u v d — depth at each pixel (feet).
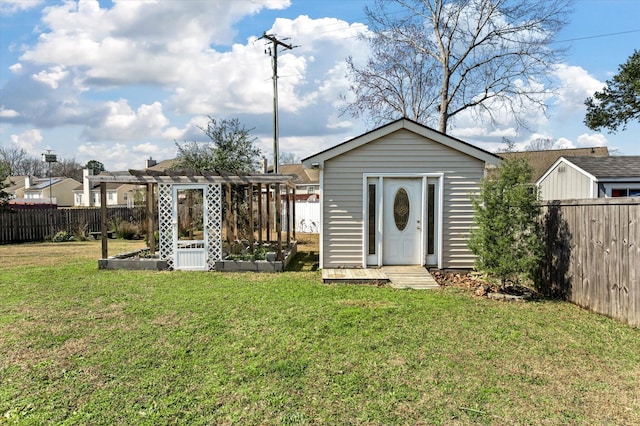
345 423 10.78
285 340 16.80
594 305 21.38
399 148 32.40
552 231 25.32
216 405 11.66
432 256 32.96
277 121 72.23
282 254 38.58
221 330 18.12
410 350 15.81
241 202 56.03
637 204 18.31
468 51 68.18
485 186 25.95
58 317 20.27
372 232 33.04
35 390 12.61
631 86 60.54
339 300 23.66
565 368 14.24
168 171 34.53
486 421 10.89
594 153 101.35
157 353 15.49
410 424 10.73
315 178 37.78
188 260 34.88
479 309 21.77
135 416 11.10
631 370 14.07
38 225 67.26
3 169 67.67
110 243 61.21
